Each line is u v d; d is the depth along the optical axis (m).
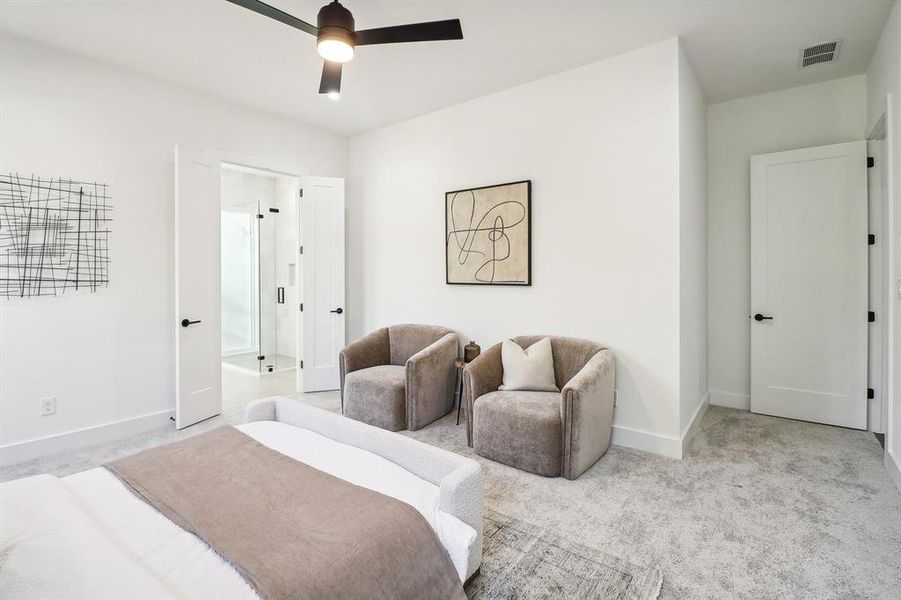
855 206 3.22
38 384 2.81
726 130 3.78
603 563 1.75
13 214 2.71
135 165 3.21
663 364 2.83
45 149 2.82
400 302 4.31
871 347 3.20
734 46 2.85
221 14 2.51
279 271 6.32
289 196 6.13
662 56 2.79
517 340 3.32
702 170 3.59
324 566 1.05
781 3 2.40
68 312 2.93
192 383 3.40
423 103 3.79
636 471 2.58
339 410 3.83
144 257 3.26
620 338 3.00
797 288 3.44
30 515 1.15
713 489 2.35
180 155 3.28
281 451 1.78
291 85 3.45
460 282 3.79
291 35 2.73
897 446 2.40
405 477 1.61
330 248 4.48
